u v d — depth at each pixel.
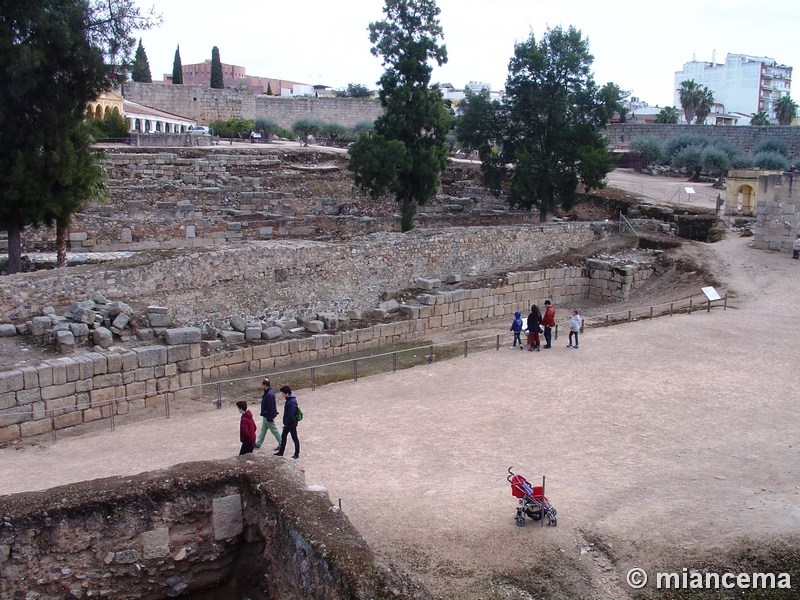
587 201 56.41
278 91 190.62
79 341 23.27
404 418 19.88
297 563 8.92
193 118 89.19
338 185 55.22
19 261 33.16
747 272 38.19
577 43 48.09
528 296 39.56
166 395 22.94
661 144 81.38
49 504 9.12
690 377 22.70
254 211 48.72
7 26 28.98
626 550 12.39
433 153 44.41
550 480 15.28
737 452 16.73
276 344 28.03
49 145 31.64
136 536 9.62
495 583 11.48
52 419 20.61
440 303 34.56
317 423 19.72
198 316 29.27
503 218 52.34
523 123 51.72
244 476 10.26
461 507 13.80
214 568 10.18
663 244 44.78
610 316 34.41
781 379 22.31
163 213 43.06
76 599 9.32
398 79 44.47
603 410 19.92
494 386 22.69
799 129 80.69
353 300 34.53
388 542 12.48
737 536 12.67
